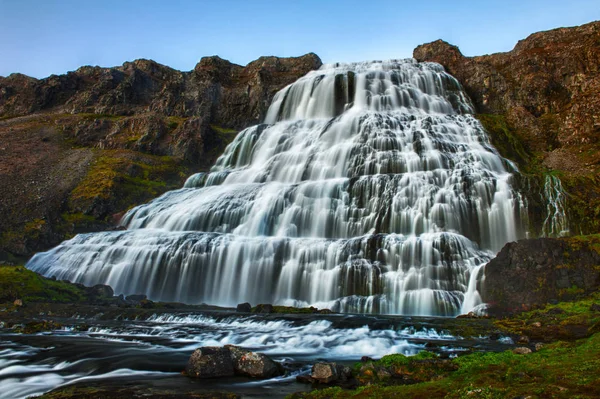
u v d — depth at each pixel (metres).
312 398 13.15
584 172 48.41
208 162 70.31
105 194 56.50
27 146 67.56
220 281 39.06
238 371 16.72
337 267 35.34
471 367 14.66
